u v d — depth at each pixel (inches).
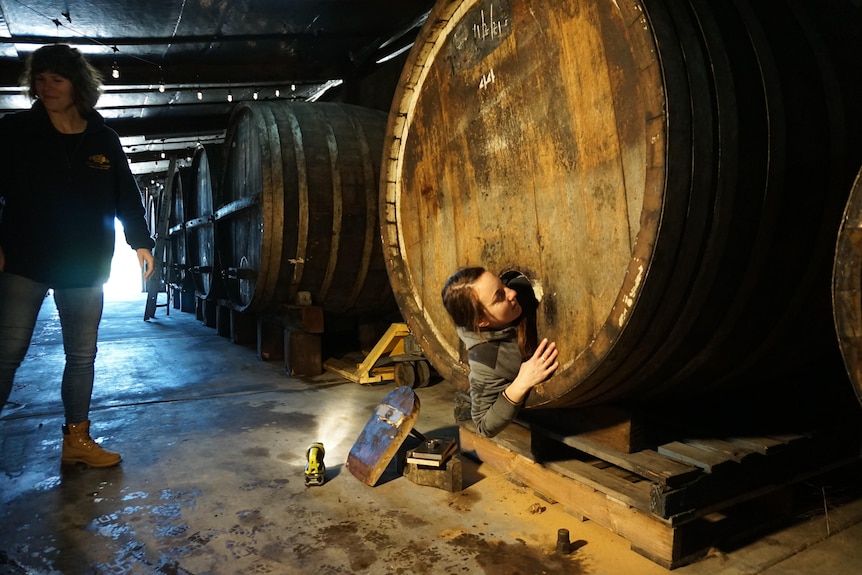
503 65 92.9
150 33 241.8
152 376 207.9
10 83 266.4
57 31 232.8
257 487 110.2
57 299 118.8
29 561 84.5
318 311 206.1
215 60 283.1
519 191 91.1
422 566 81.7
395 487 109.3
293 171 201.8
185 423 151.9
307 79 303.4
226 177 277.6
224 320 303.9
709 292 69.1
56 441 138.4
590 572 79.4
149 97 324.8
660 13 66.2
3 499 105.7
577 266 80.5
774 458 89.4
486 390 81.8
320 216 202.2
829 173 73.7
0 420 156.3
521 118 89.6
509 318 79.0
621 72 72.1
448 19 106.7
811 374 100.3
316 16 248.1
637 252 66.0
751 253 69.6
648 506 80.4
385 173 125.3
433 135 112.7
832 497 100.0
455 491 106.5
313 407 166.7
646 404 95.7
